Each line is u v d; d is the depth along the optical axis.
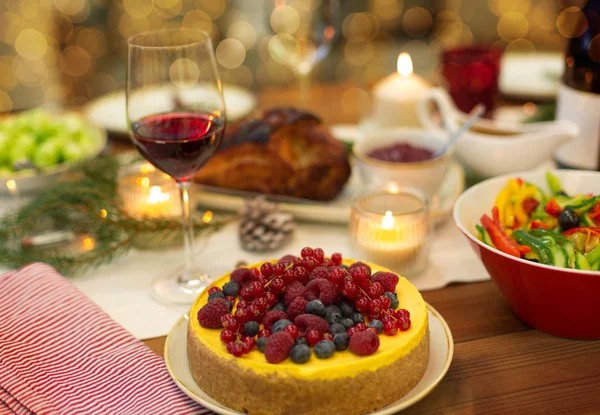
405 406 0.67
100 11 2.61
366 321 0.72
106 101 1.44
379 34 2.80
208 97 0.87
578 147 1.08
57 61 2.63
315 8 1.39
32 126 1.19
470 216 0.87
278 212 1.01
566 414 0.69
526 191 0.89
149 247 1.01
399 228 0.90
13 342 0.78
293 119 1.07
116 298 0.90
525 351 0.78
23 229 0.98
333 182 1.07
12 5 2.52
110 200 1.00
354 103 1.48
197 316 0.73
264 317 0.71
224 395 0.68
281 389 0.66
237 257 0.98
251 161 1.06
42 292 0.85
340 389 0.66
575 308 0.75
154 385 0.72
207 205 1.09
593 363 0.76
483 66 1.26
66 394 0.71
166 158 0.84
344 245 1.00
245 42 2.62
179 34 0.90
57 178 1.11
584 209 0.85
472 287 0.90
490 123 1.11
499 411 0.70
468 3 2.80
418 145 1.11
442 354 0.73
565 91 1.08
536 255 0.79
